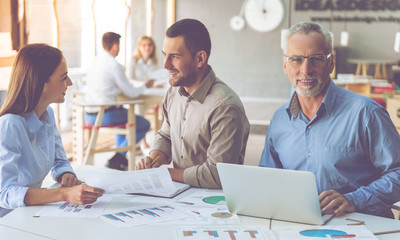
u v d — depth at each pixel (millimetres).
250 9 8961
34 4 3947
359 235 1259
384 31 8812
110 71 4375
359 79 5711
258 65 9430
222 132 1809
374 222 1377
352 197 1504
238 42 9422
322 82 1649
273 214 1396
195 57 1816
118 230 1312
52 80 1704
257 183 1362
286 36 1687
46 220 1397
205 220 1387
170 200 1590
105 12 6906
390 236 1271
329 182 1708
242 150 1938
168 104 2064
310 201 1312
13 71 1681
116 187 1528
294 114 1767
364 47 8922
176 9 9453
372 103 1643
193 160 1963
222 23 9414
